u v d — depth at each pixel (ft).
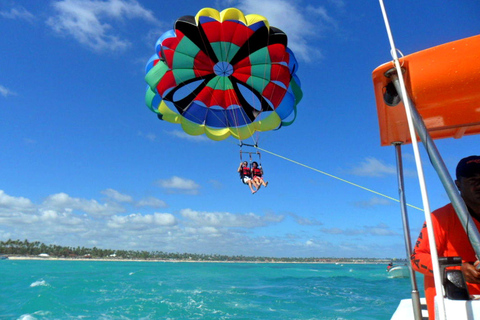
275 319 39.14
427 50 5.93
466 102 6.93
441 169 5.42
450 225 6.41
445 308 5.03
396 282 93.61
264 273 144.77
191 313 41.68
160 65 35.81
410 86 6.44
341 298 57.77
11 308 43.34
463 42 5.72
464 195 6.50
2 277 88.63
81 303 46.19
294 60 37.50
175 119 39.14
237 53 35.29
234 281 94.68
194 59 35.27
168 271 145.89
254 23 33.65
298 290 70.13
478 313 4.86
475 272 5.35
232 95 39.50
